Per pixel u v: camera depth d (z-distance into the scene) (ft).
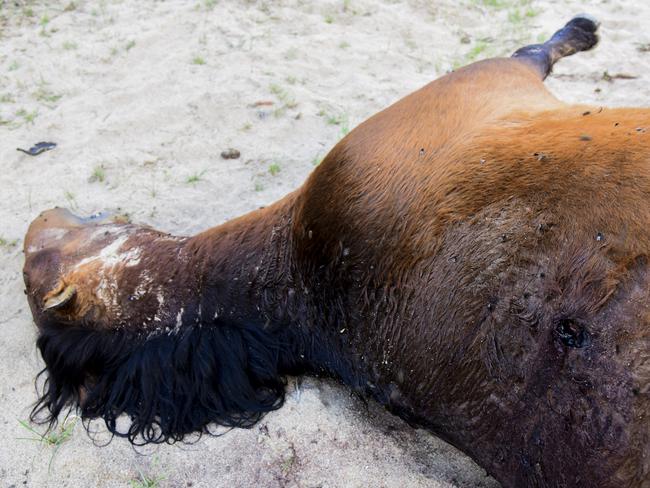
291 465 8.93
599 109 8.14
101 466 9.16
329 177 8.95
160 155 15.85
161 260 10.00
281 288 9.52
